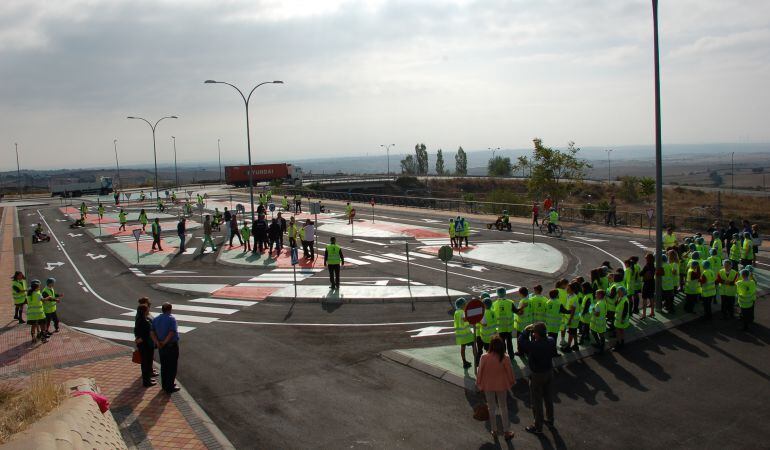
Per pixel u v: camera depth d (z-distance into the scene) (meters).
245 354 13.82
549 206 36.38
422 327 15.77
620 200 70.25
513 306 12.66
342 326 16.08
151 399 11.00
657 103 15.79
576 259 26.02
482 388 9.02
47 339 15.61
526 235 34.19
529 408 10.27
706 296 15.13
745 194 77.31
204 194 82.94
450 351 13.41
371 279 22.50
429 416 10.04
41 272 26.94
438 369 12.13
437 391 11.17
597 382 11.33
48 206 72.50
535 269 23.91
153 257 29.39
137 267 27.17
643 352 12.99
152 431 9.57
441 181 100.94
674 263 16.28
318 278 23.00
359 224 41.62
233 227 32.25
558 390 11.01
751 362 12.18
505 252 28.27
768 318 15.45
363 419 10.00
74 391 8.88
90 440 7.12
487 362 8.99
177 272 25.73
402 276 23.05
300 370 12.60
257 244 31.08
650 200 69.38
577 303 12.74
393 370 12.43
